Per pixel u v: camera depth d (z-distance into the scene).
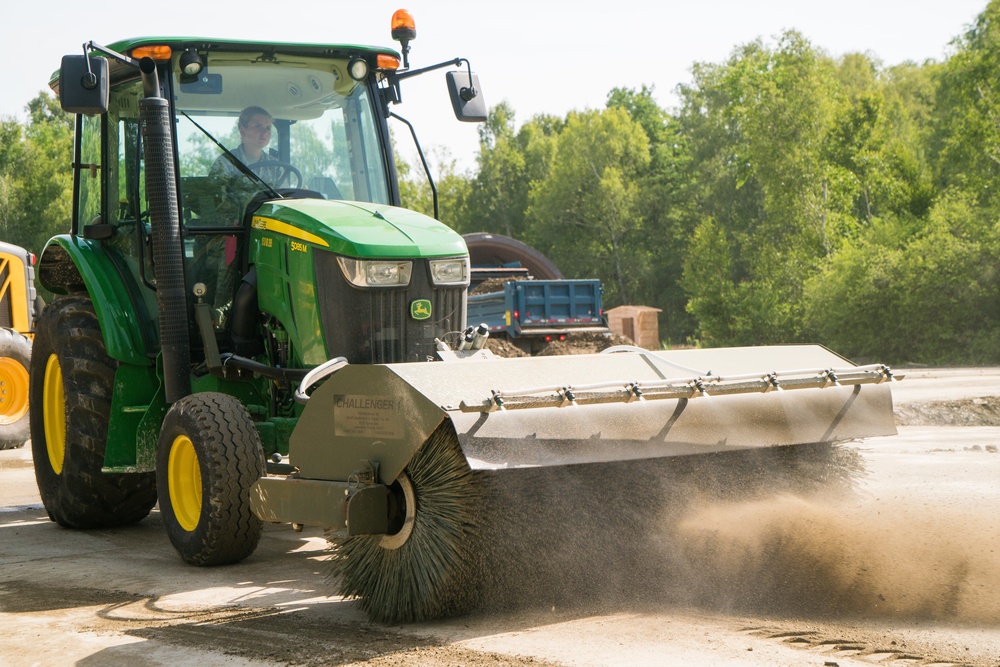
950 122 84.81
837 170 77.56
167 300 10.85
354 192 12.17
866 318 60.38
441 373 7.79
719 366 9.20
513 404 7.48
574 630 7.43
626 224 128.50
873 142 79.25
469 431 7.30
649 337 79.75
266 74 11.82
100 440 12.38
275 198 11.60
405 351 10.44
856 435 9.27
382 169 12.34
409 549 7.80
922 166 89.19
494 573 7.90
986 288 56.53
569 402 7.74
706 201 125.94
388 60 12.31
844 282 61.72
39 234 124.12
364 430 7.85
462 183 149.88
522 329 42.88
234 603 8.87
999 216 59.59
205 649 7.35
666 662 6.55
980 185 69.62
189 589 9.49
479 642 7.22
